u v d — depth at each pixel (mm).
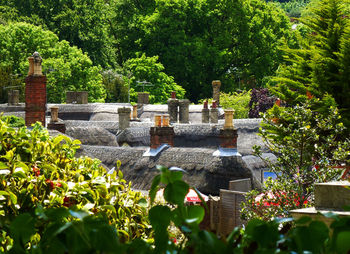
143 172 23297
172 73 68625
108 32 75375
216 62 65562
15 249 1561
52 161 4438
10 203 3336
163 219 1576
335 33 12922
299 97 12477
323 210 4066
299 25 67000
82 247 1347
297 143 9617
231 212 16656
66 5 72000
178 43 67062
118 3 73188
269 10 68312
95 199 3932
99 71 69062
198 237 1335
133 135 32094
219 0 66625
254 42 66812
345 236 1333
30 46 62750
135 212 4242
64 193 3789
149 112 51656
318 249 1416
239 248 1399
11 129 4336
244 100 52250
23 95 59875
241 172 21453
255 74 67062
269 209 9008
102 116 50375
